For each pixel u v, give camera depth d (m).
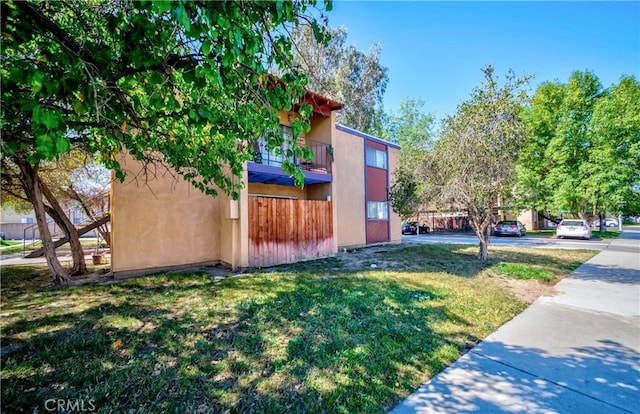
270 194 10.59
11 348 3.25
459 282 6.52
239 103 2.71
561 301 5.41
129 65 2.48
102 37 2.67
